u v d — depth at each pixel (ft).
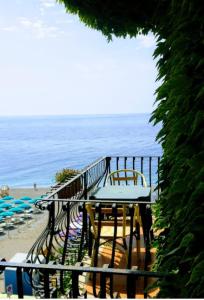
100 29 15.17
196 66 6.01
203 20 6.29
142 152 266.57
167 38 8.35
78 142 384.88
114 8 14.08
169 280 6.11
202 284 4.91
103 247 18.35
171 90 6.53
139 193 16.31
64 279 15.74
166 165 8.78
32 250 14.57
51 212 14.37
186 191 5.78
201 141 5.97
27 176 207.82
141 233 19.58
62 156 277.64
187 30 6.67
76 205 19.52
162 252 7.72
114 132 538.88
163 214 8.11
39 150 328.29
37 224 87.40
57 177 46.19
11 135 552.82
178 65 6.66
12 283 30.68
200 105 5.91
